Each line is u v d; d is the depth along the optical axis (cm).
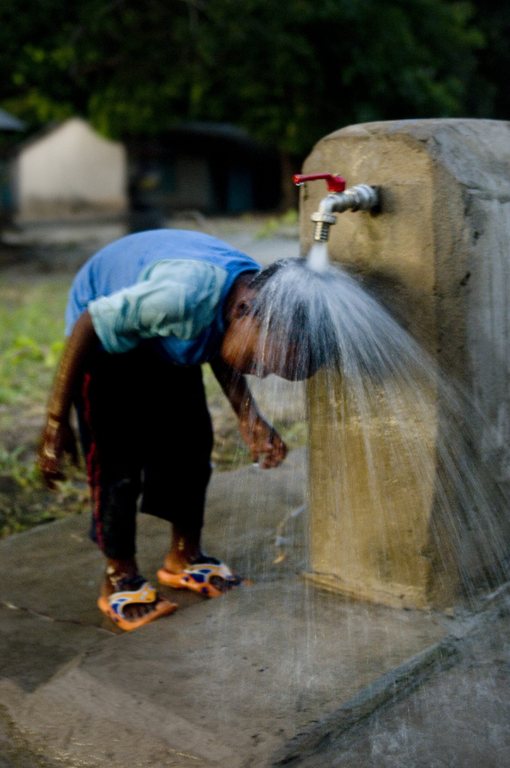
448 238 286
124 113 2672
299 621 304
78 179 3116
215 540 400
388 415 303
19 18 1806
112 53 1959
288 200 3338
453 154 287
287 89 2125
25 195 3222
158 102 2366
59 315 1136
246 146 3734
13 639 329
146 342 303
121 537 334
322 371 314
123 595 336
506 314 311
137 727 259
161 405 327
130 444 327
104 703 269
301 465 493
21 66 1989
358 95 2109
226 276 282
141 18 1836
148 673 278
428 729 252
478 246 294
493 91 3184
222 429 587
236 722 254
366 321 286
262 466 324
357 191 288
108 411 320
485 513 318
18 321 1077
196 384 335
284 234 1458
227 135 3703
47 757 258
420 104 2108
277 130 2441
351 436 314
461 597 313
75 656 316
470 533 314
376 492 311
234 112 2569
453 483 304
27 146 3172
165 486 343
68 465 541
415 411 297
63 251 2153
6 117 1955
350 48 1980
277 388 512
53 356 831
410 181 286
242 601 321
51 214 3186
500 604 316
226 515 428
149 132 2978
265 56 1891
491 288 302
